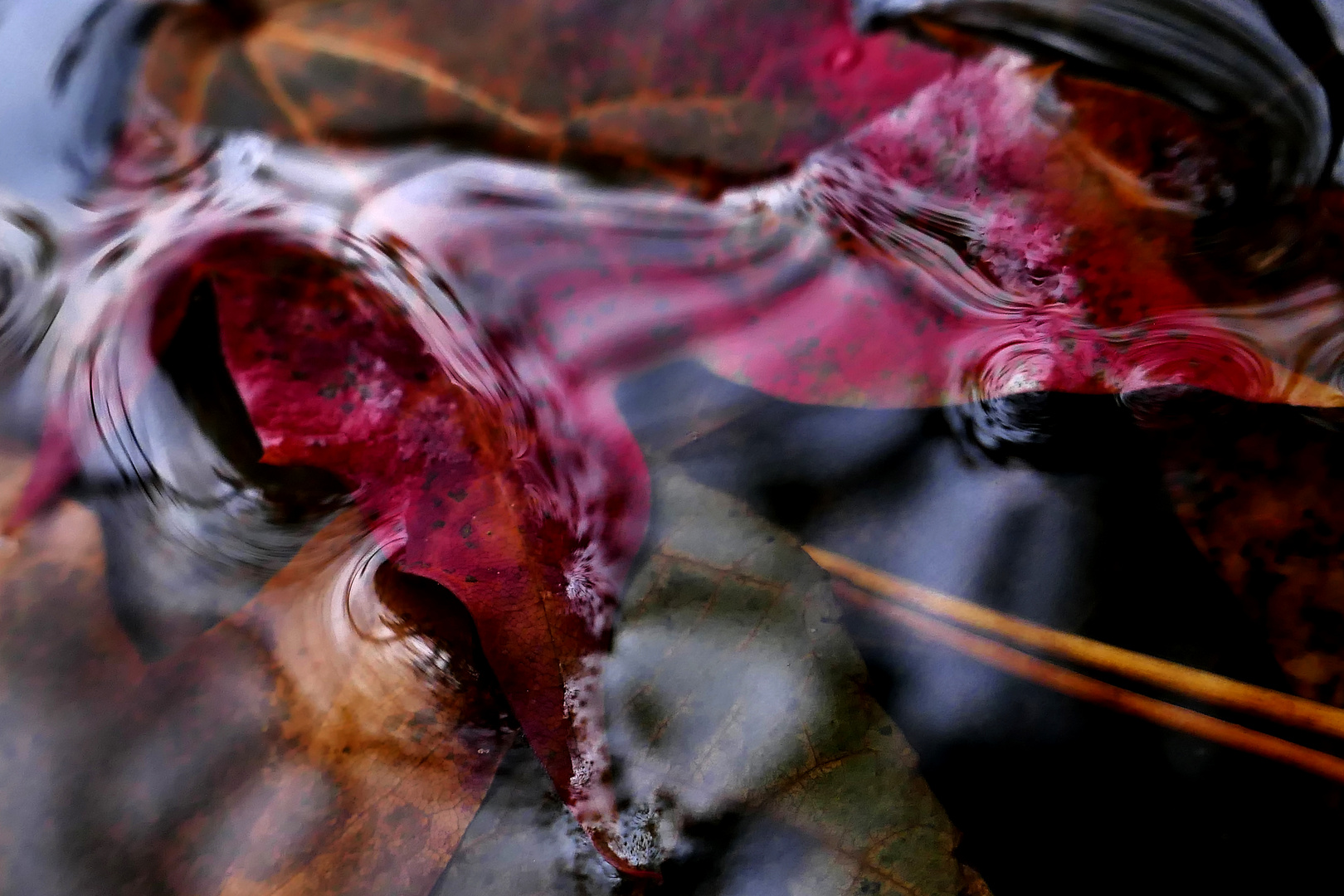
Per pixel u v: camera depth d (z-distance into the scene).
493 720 0.27
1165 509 0.27
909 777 0.27
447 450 0.27
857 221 0.28
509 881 0.26
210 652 0.27
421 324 0.27
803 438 0.27
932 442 0.27
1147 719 0.27
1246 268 0.27
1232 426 0.27
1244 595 0.27
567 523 0.27
